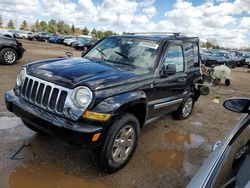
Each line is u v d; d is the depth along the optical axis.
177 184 3.40
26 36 44.31
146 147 4.38
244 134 2.31
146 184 3.32
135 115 3.85
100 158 3.21
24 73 3.63
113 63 4.17
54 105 3.15
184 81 5.11
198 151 4.45
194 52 5.67
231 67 23.73
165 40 4.53
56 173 3.33
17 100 3.51
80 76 3.24
